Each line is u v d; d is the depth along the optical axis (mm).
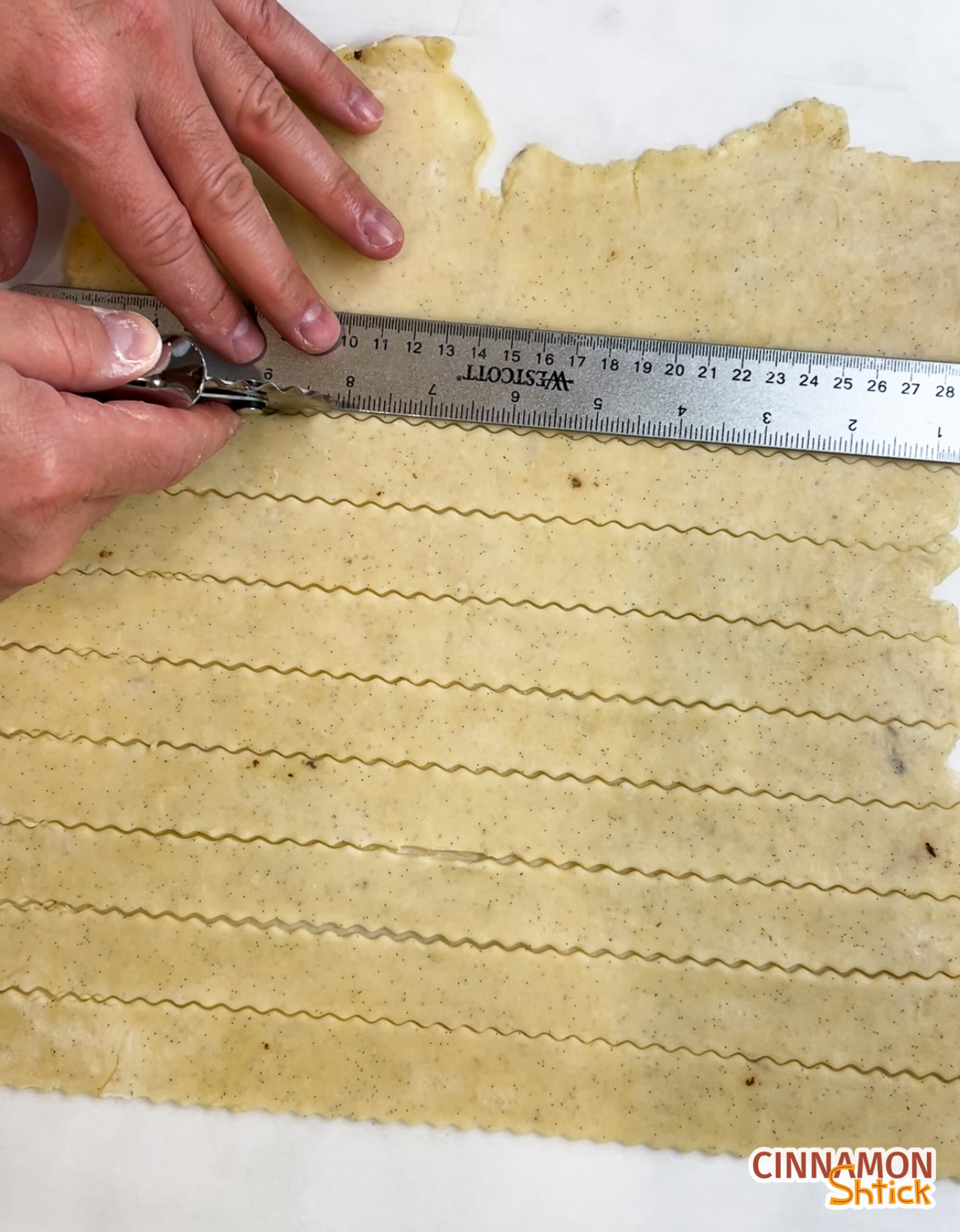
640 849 318
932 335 319
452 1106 318
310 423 326
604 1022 317
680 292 322
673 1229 316
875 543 319
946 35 331
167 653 325
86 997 324
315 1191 321
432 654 322
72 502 268
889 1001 314
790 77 330
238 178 281
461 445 323
